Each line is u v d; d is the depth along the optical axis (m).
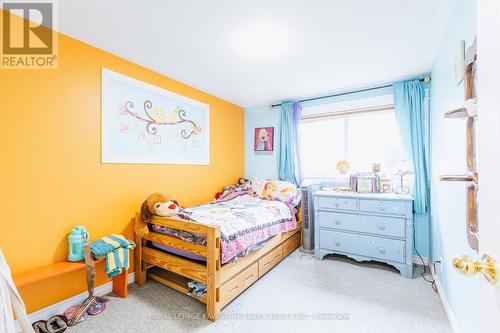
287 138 3.58
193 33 1.88
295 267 2.66
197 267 1.88
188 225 1.92
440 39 1.95
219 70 2.58
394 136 3.00
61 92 1.85
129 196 2.31
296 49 2.14
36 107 1.72
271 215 2.66
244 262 2.10
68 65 1.89
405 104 2.73
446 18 1.68
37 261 1.71
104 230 2.11
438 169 2.15
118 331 1.62
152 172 2.54
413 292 2.12
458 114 1.17
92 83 2.04
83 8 1.57
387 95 2.97
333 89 3.18
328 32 1.87
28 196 1.67
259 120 3.98
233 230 2.00
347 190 3.07
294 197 3.23
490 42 0.56
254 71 2.61
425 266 2.64
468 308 1.36
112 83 2.19
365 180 2.88
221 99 3.59
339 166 3.29
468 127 1.13
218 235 1.78
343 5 1.56
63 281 1.85
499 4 0.51
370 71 2.61
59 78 1.84
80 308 1.77
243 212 2.46
